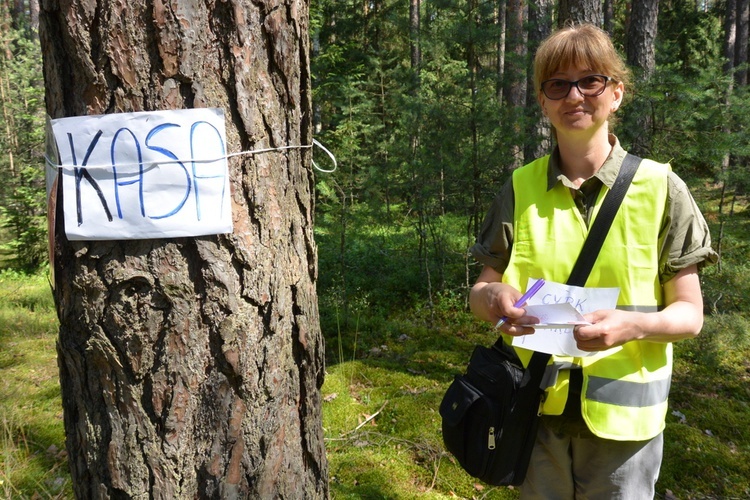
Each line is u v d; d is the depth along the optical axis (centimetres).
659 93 468
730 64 1588
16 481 288
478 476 167
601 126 158
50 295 707
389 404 382
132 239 129
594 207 158
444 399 171
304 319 153
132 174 127
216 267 132
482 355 172
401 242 784
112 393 133
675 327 143
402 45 1484
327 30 1399
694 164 529
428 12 698
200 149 128
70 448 142
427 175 593
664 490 300
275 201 142
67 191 128
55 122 127
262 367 141
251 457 140
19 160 1006
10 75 1026
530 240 163
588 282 155
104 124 125
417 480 298
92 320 131
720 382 447
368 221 644
